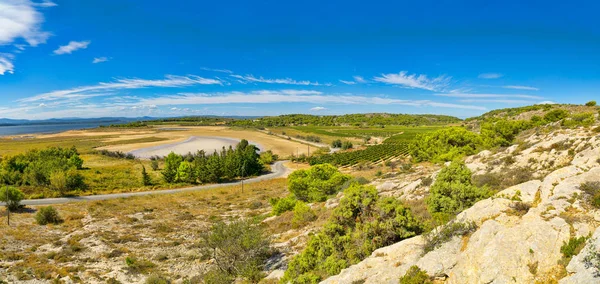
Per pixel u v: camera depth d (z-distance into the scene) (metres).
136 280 23.77
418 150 70.38
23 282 23.41
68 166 88.12
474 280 10.15
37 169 73.56
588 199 11.77
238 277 21.20
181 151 146.62
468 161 36.09
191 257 28.00
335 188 44.72
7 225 39.53
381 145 143.12
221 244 22.77
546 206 12.23
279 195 62.19
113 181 79.38
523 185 14.95
